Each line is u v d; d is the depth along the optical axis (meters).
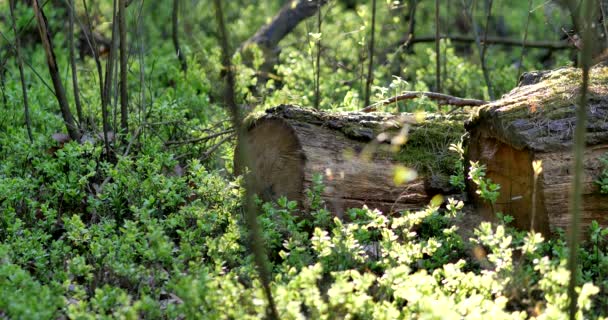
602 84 5.28
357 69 10.09
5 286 4.29
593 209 4.91
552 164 4.91
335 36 11.37
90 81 9.07
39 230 5.40
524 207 5.18
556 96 5.19
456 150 5.54
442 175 5.78
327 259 4.69
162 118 7.55
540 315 3.99
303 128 5.70
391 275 4.29
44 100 8.66
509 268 4.29
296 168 5.64
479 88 9.62
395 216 5.72
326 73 9.77
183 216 5.49
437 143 5.86
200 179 6.03
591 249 4.93
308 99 9.13
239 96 8.54
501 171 5.30
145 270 4.57
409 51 12.08
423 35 12.12
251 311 4.12
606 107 5.02
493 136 5.29
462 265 4.51
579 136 3.63
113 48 7.01
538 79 6.14
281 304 3.92
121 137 7.14
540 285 4.10
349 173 5.64
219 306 4.00
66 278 4.57
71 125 7.05
